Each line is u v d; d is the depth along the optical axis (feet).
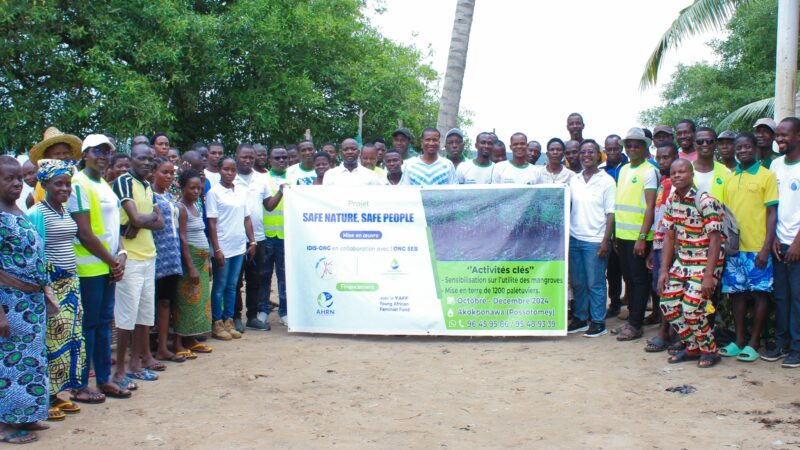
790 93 31.65
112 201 19.22
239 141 64.44
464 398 19.36
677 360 22.68
